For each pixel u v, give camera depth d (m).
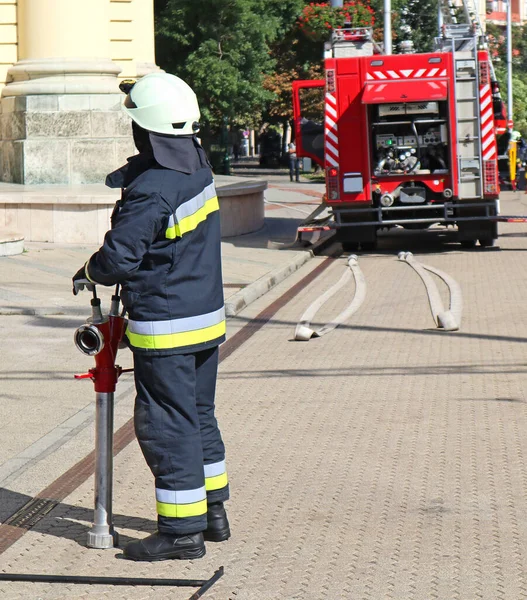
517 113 61.53
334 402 7.37
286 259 15.87
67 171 19.80
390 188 17.25
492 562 4.41
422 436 6.42
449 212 17.19
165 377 4.40
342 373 8.32
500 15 88.00
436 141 17.14
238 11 35.38
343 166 17.23
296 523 4.95
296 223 22.06
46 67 20.16
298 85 18.58
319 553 4.55
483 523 4.89
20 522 5.05
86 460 6.10
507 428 6.56
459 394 7.50
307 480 5.61
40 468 5.94
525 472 5.66
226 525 4.75
